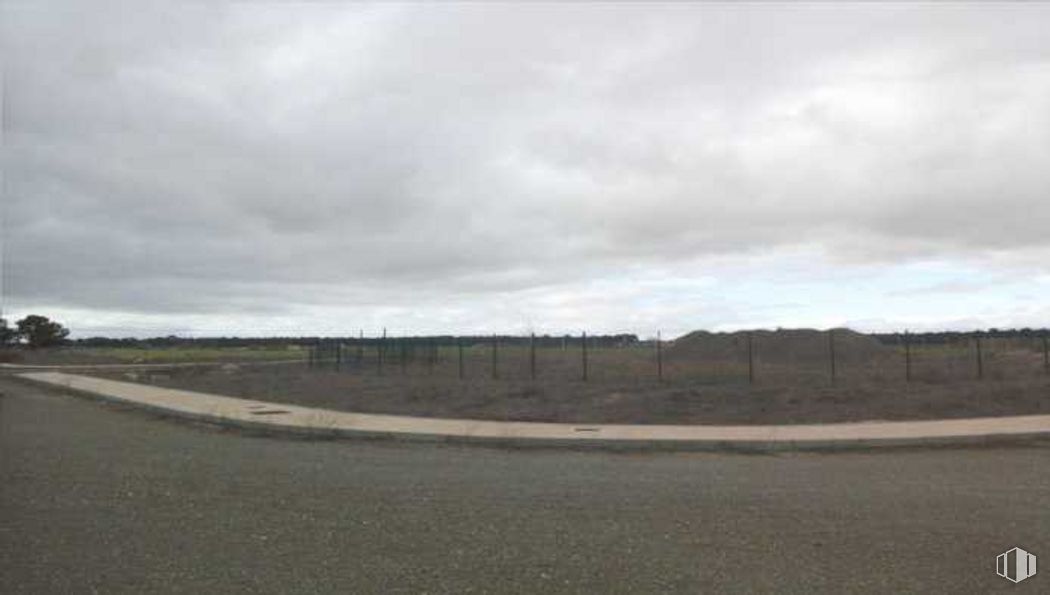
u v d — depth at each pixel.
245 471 11.83
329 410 21.70
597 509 8.91
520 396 24.06
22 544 7.47
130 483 10.73
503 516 8.58
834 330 54.56
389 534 7.80
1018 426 15.91
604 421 18.56
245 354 91.12
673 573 6.49
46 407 24.47
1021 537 7.52
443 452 14.26
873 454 13.69
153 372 48.91
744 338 55.44
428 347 53.59
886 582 6.23
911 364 40.28
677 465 12.52
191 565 6.77
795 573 6.46
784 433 15.49
